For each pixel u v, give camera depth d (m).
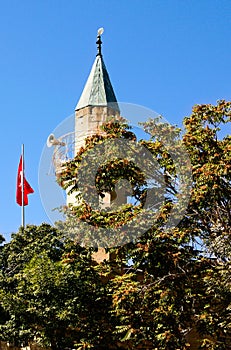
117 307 23.06
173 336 21.80
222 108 24.73
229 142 24.45
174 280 22.92
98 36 45.25
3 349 31.20
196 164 24.36
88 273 27.06
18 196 43.06
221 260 22.98
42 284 27.69
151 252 22.84
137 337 22.61
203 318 21.94
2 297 28.66
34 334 28.97
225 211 23.70
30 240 34.06
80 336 27.48
